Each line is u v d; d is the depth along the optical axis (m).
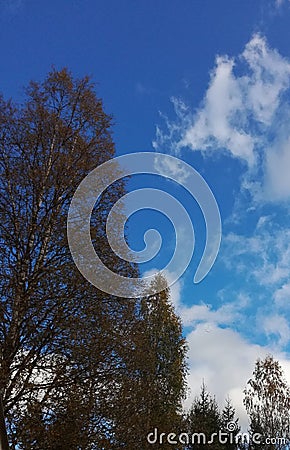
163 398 21.80
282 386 32.25
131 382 14.73
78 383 13.44
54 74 17.36
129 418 14.28
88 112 17.22
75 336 13.64
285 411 31.69
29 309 13.49
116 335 14.46
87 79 17.72
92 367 13.70
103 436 13.55
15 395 12.65
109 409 13.79
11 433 12.22
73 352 13.55
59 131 16.34
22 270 13.99
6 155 15.45
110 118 17.47
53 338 13.49
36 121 16.28
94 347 13.80
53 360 13.38
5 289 13.65
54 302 13.80
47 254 14.59
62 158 15.84
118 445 13.93
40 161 15.79
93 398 13.51
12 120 16.00
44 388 13.04
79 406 13.01
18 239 14.43
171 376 22.44
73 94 17.31
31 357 13.15
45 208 15.11
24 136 15.95
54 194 15.36
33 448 12.33
